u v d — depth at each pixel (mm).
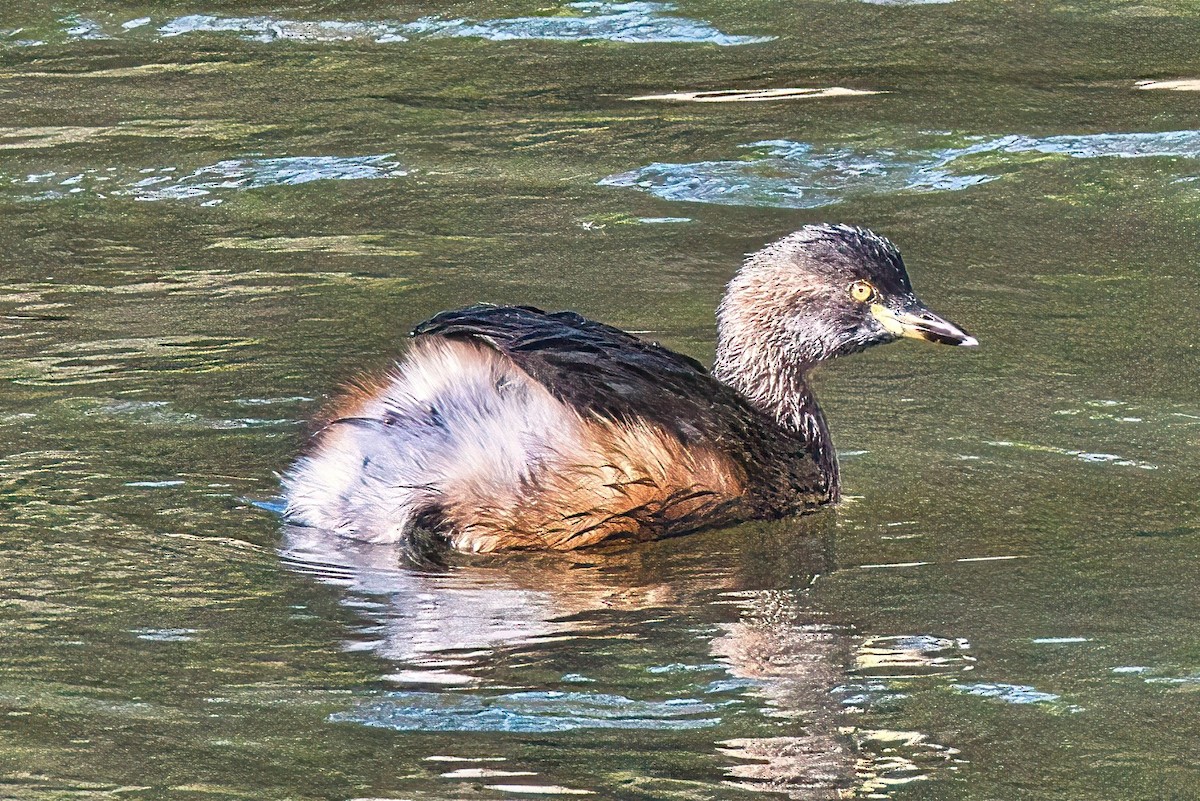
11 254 16000
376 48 22406
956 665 9188
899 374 13820
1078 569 10492
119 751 8250
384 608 9875
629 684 8961
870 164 18469
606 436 11055
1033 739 8430
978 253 16312
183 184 17953
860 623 9766
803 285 12711
